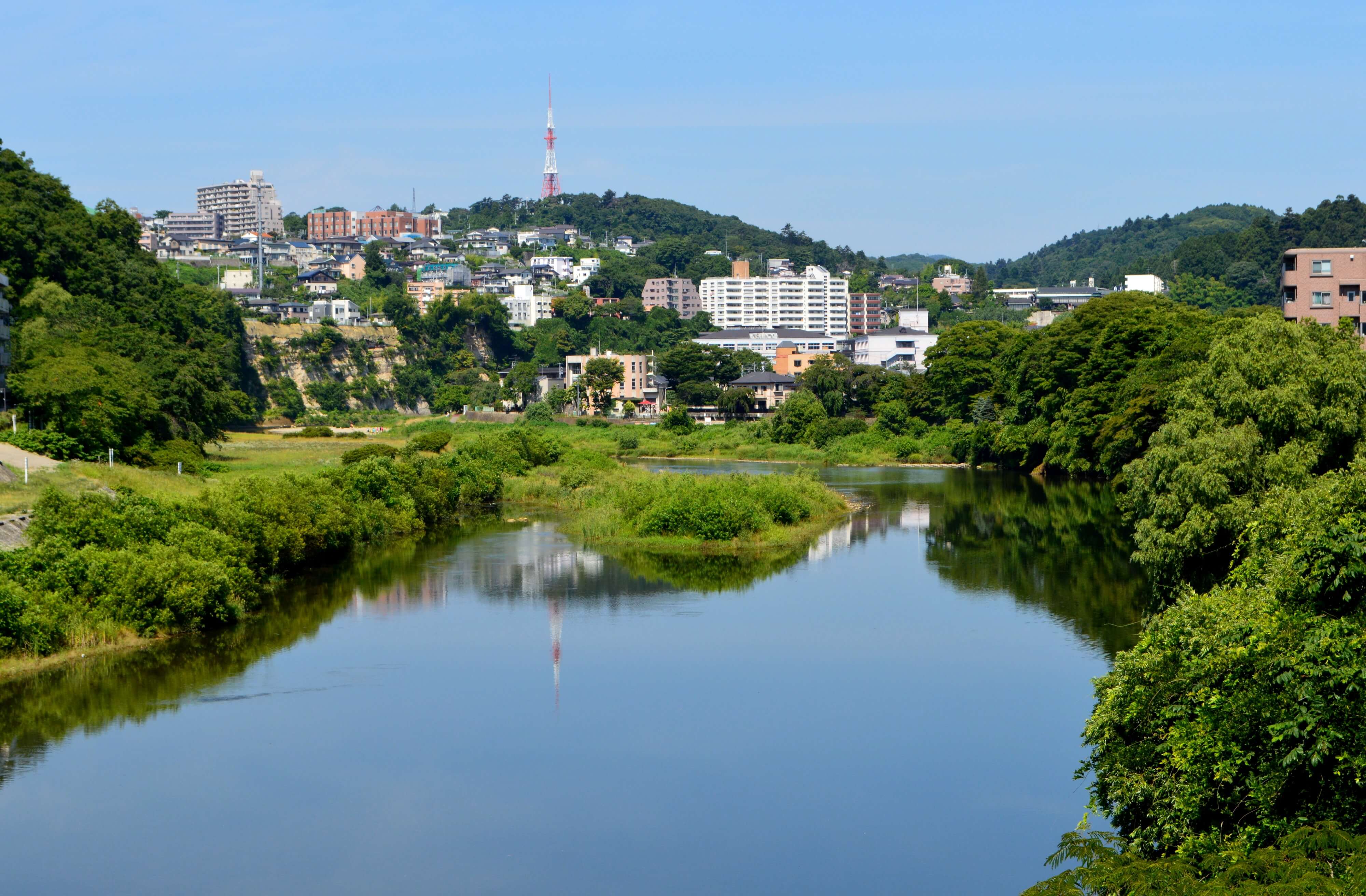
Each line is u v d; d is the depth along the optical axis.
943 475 150.75
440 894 36.03
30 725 48.75
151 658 57.66
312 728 49.12
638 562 84.25
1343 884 23.88
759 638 62.62
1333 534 28.94
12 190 145.00
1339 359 56.22
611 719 50.50
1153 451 57.84
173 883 36.38
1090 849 29.19
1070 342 140.12
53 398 103.62
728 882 36.81
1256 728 28.48
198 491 90.19
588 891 36.31
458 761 45.81
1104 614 66.19
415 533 98.19
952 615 66.94
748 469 159.25
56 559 58.88
